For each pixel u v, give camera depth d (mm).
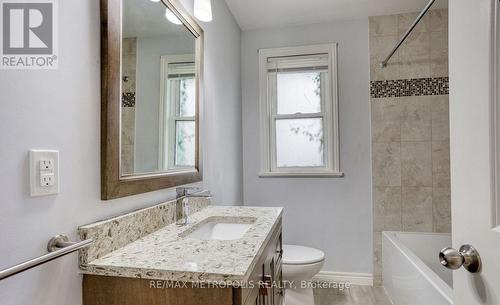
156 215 1149
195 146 1618
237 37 2611
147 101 1166
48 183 704
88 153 840
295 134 2715
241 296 729
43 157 695
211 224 1441
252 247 928
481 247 627
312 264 1976
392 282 2191
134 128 1064
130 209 1037
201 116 1696
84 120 826
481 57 622
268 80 2738
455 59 729
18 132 641
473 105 654
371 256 2504
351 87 2557
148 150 1165
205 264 782
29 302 657
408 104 2449
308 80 2693
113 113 917
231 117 2381
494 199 586
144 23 1156
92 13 860
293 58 2688
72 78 788
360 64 2547
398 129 2463
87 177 834
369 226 2514
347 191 2555
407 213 2443
